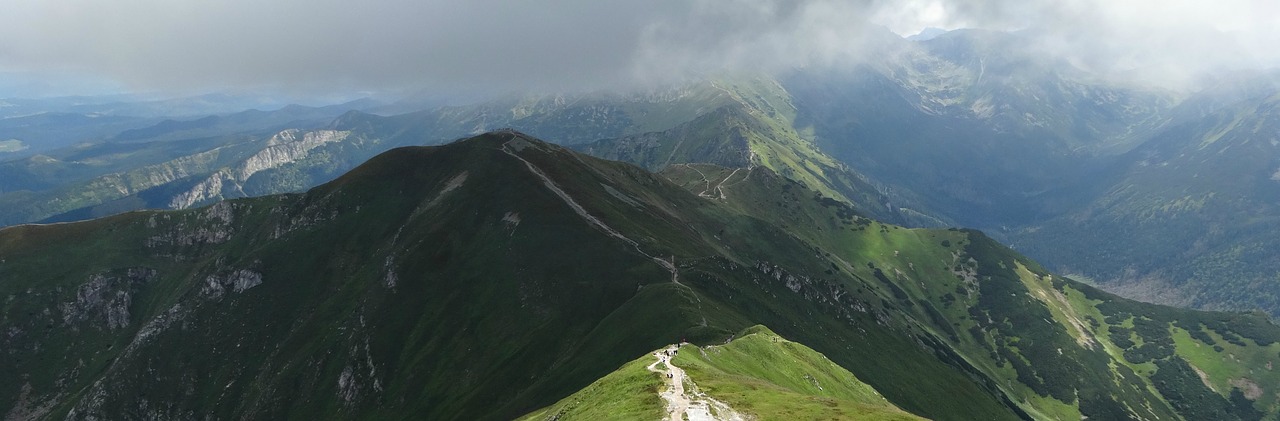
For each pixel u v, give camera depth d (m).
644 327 170.25
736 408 77.44
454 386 197.25
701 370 98.06
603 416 78.00
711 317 175.62
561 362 178.62
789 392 91.81
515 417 153.38
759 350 130.25
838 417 74.94
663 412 74.44
